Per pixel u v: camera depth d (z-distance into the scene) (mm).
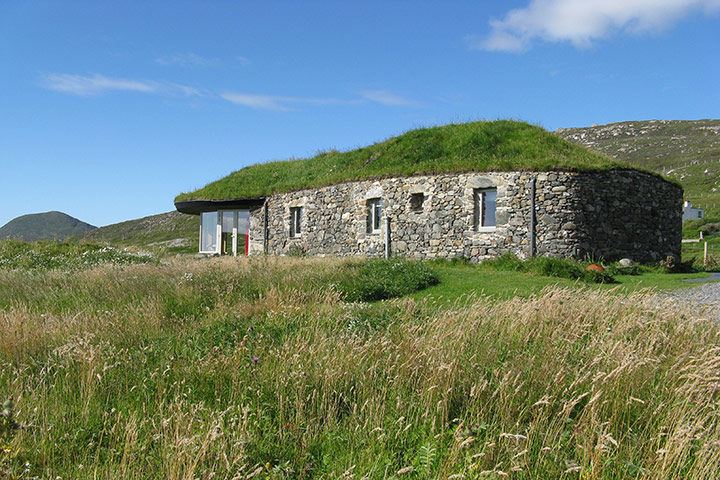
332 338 6355
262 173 26797
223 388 5188
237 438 4043
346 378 5195
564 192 16109
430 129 21875
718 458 3654
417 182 18516
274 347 6277
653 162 111875
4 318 7551
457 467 3668
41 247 22047
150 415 4672
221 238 26391
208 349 6309
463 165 17562
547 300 7523
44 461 3875
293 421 4539
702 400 4305
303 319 8023
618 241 16906
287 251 23016
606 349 5578
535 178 16391
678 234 19219
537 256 16000
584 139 140000
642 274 15586
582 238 16016
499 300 9227
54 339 6660
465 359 5469
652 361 5102
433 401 4648
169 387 5246
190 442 3773
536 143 18609
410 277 13062
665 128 140625
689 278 14586
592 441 3846
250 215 25172
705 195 83312
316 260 16938
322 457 4098
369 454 3867
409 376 5211
